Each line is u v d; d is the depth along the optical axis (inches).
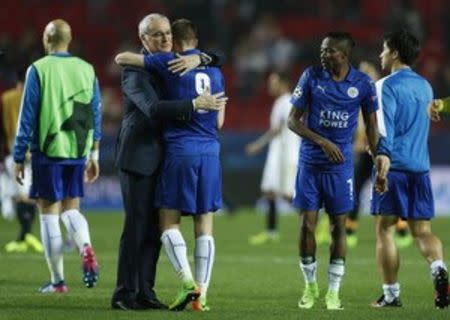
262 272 1726.1
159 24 1211.2
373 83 1253.7
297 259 1945.1
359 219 2977.4
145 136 1213.1
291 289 1507.1
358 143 2203.5
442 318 1190.9
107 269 1737.2
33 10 3978.8
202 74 1220.5
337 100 1236.5
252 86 3668.8
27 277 1617.9
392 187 1300.4
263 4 3976.4
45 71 1364.4
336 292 1280.8
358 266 1828.2
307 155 1261.1
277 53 3772.1
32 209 2065.7
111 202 3139.8
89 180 1428.4
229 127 3563.0
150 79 1204.5
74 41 3782.0
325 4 4020.7
